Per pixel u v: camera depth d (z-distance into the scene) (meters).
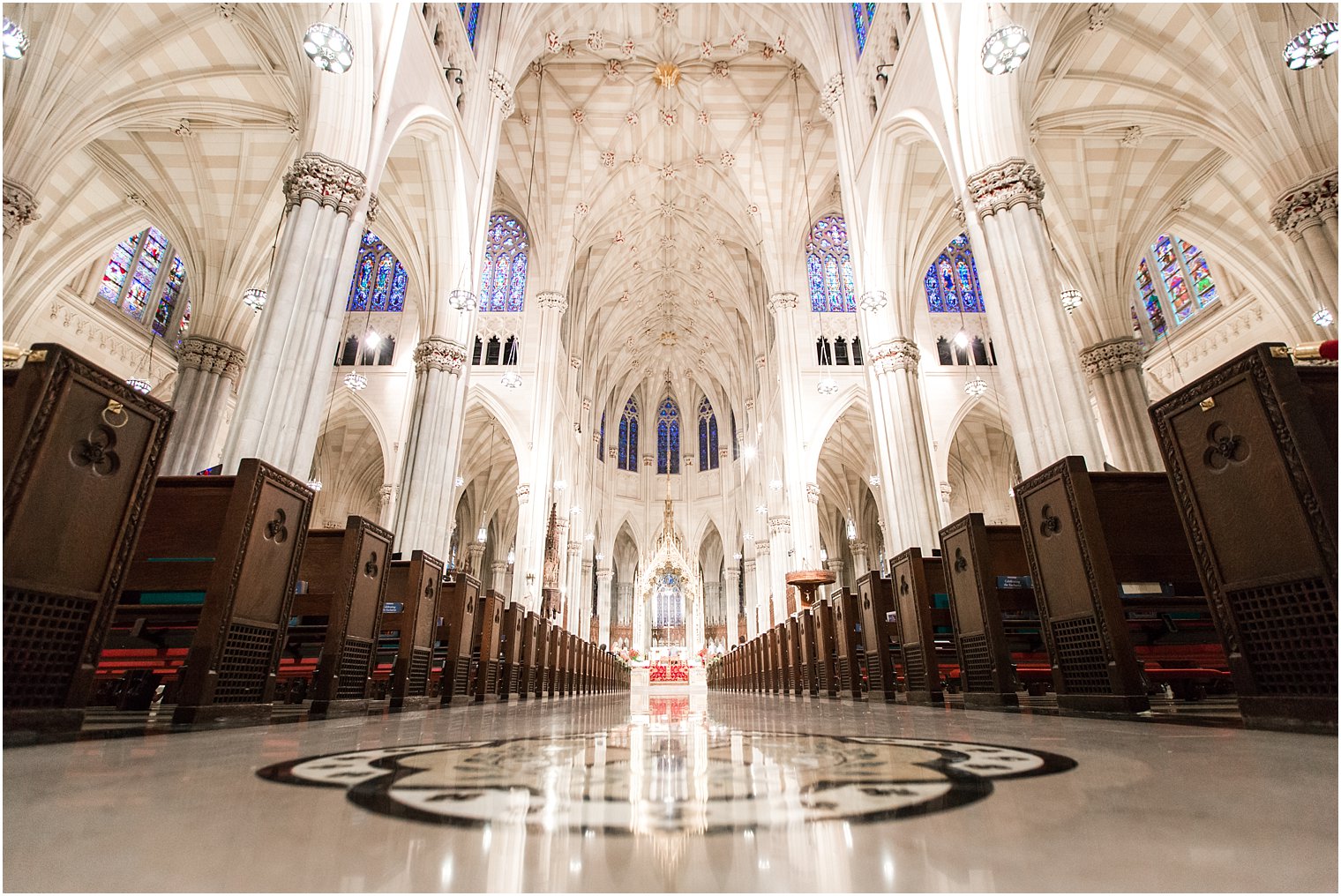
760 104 27.84
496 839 1.38
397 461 25.31
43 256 18.58
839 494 37.91
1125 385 20.14
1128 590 5.85
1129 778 2.08
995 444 30.36
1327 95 13.29
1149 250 25.98
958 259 28.12
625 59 26.41
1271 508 3.44
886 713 6.30
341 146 11.17
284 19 11.97
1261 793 1.80
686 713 7.76
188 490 5.38
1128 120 16.78
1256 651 3.63
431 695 9.54
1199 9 13.89
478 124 17.95
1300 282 19.23
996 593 6.85
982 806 1.67
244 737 3.68
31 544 3.20
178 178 18.33
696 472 48.28
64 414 3.34
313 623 7.15
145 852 1.26
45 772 2.30
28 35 12.41
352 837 1.39
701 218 32.91
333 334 10.49
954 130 12.12
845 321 27.88
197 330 19.47
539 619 16.38
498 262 29.31
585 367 39.34
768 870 1.13
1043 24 11.93
